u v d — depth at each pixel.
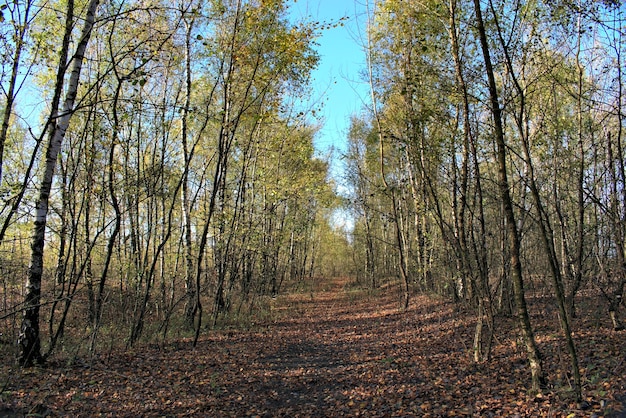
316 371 8.97
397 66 13.88
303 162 20.77
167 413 6.25
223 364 9.24
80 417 5.87
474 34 9.59
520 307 6.04
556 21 8.31
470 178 12.14
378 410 6.36
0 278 9.12
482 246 9.76
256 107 14.37
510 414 5.45
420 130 10.44
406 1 10.73
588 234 10.34
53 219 12.29
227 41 12.08
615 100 8.73
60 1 9.86
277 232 19.80
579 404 5.14
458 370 7.78
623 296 9.52
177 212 18.89
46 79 11.47
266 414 6.46
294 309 20.41
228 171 19.98
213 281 17.53
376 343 11.50
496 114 6.05
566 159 10.51
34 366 7.77
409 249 23.05
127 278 12.54
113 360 8.98
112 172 10.12
